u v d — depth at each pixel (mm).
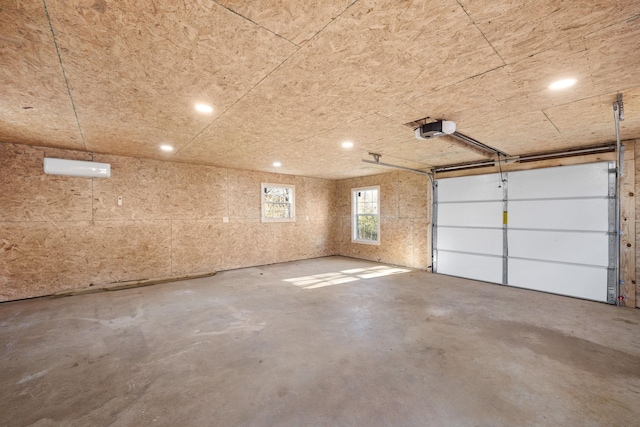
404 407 1829
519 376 2176
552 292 4469
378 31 1538
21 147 4133
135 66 1889
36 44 1622
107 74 1994
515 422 1692
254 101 2486
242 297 4266
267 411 1798
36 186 4250
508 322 3264
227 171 6285
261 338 2857
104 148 4352
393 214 6988
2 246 4031
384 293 4484
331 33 1552
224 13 1384
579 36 1571
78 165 4395
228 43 1638
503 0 1300
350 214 8148
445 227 5898
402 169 6520
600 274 4047
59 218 4422
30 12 1354
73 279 4527
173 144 4078
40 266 4281
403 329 3074
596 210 4086
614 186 3947
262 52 1736
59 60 1802
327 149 4402
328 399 1912
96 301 4059
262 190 6879
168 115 2840
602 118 2967
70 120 3002
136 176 5098
